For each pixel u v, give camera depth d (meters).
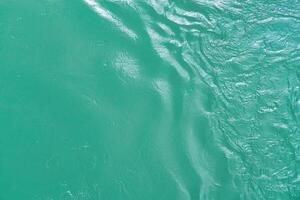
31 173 10.64
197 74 12.95
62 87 12.41
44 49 13.23
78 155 11.05
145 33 13.96
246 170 10.92
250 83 12.72
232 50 13.53
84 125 11.68
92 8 14.48
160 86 12.72
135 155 11.20
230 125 11.81
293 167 10.98
